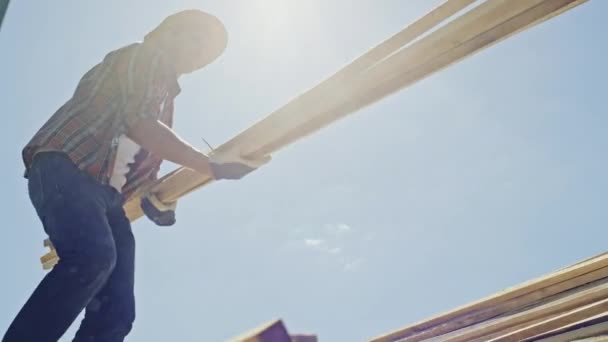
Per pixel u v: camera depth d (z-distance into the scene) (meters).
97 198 2.01
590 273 3.12
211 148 2.62
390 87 2.32
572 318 2.76
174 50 2.37
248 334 1.26
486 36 2.11
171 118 2.57
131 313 2.40
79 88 2.22
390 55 2.28
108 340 2.29
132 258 2.47
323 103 2.42
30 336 1.67
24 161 2.12
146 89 2.08
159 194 3.08
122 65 2.15
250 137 2.55
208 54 2.49
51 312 1.71
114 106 2.09
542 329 2.83
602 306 2.70
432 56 2.20
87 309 2.31
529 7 2.00
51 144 2.01
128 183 2.42
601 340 2.58
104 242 1.91
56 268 1.81
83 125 2.06
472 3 2.08
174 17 2.42
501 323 3.17
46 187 1.96
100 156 2.05
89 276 1.83
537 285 3.28
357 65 2.33
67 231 1.88
